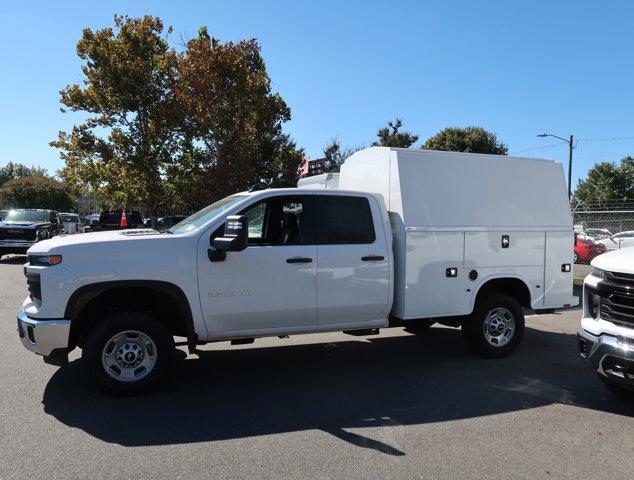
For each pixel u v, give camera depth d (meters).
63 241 5.28
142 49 26.70
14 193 66.44
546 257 7.27
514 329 7.06
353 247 6.14
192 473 3.77
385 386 5.82
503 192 7.03
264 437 4.41
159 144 27.86
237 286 5.60
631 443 4.40
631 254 5.07
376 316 6.38
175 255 5.38
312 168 16.38
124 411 4.95
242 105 21.44
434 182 6.66
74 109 27.52
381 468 3.89
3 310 9.66
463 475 3.80
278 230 6.12
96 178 29.69
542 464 4.00
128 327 5.25
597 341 4.97
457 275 6.71
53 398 5.26
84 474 3.73
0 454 4.03
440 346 7.71
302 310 5.91
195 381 5.94
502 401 5.38
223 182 21.77
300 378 6.09
